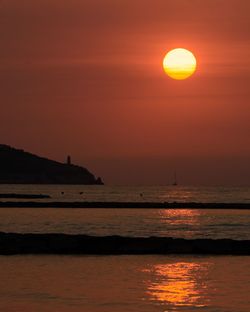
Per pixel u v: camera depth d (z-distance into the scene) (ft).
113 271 373.20
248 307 284.00
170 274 363.76
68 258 425.69
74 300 295.69
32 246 456.86
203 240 466.70
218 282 339.77
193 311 276.62
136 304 288.10
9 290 316.19
